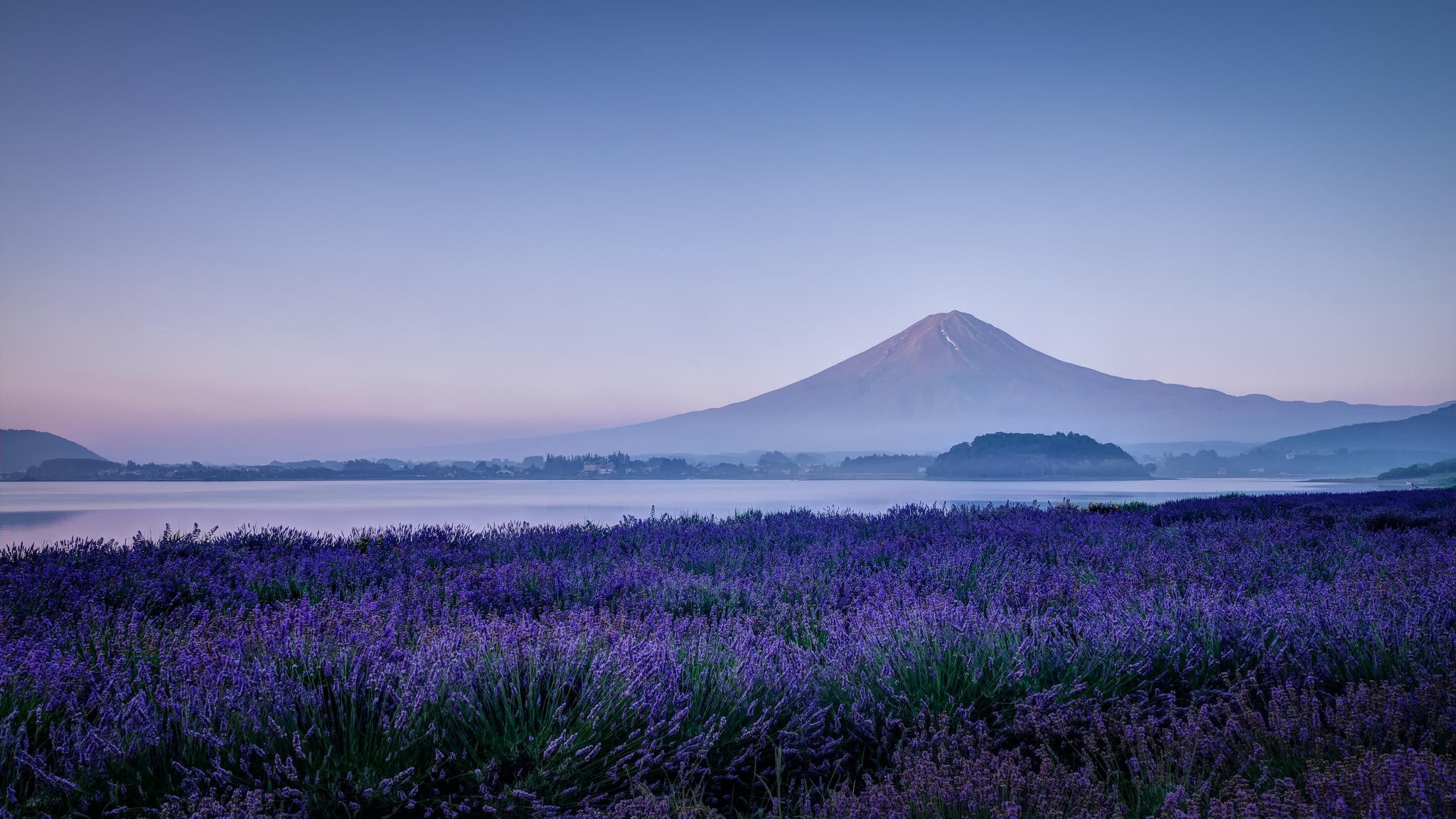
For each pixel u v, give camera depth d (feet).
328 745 10.68
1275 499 70.33
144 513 183.83
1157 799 10.31
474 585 24.98
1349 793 9.05
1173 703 13.98
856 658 15.49
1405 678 14.29
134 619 16.92
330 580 26.50
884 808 10.06
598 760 11.43
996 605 20.17
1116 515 51.11
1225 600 20.62
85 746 10.27
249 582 25.22
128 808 9.63
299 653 13.47
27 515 172.45
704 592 24.38
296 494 431.84
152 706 11.21
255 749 10.63
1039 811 9.73
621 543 36.88
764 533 39.45
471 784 10.80
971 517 48.37
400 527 40.63
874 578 25.41
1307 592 21.70
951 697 13.82
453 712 11.88
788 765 12.39
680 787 11.14
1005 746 12.96
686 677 13.93
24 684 12.07
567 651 13.88
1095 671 15.17
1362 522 48.78
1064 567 28.17
